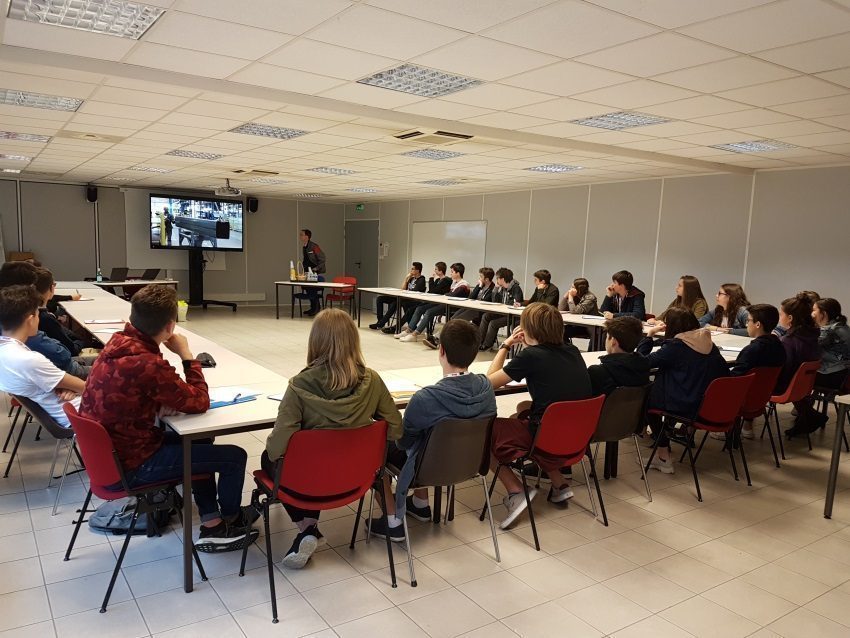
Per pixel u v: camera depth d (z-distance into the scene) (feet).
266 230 46.47
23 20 9.70
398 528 9.20
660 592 8.31
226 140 20.44
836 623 7.72
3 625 7.11
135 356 7.69
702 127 16.03
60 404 9.93
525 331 10.35
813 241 22.11
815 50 9.75
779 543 9.90
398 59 11.08
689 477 12.79
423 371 12.08
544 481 12.21
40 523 9.66
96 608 7.49
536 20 8.97
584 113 14.98
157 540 9.26
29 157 26.53
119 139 20.90
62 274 39.04
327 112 15.19
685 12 8.44
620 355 11.02
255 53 10.96
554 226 32.24
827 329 15.69
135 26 10.00
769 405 14.38
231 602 7.72
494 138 17.75
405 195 40.42
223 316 38.45
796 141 17.52
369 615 7.55
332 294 39.09
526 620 7.55
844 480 12.85
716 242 25.16
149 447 7.89
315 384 7.59
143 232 41.45
